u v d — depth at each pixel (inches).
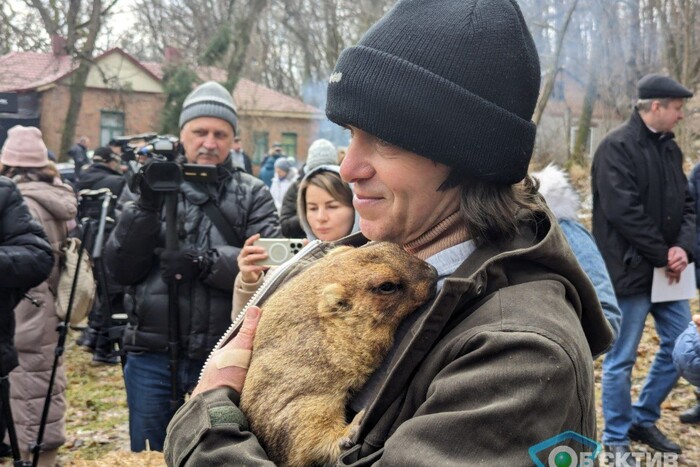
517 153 63.8
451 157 62.7
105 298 257.9
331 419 66.9
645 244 206.8
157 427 173.5
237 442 63.2
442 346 58.6
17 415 201.6
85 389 323.9
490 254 64.0
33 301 183.0
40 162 216.4
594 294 65.9
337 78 66.3
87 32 914.1
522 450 51.3
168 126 871.7
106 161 400.2
